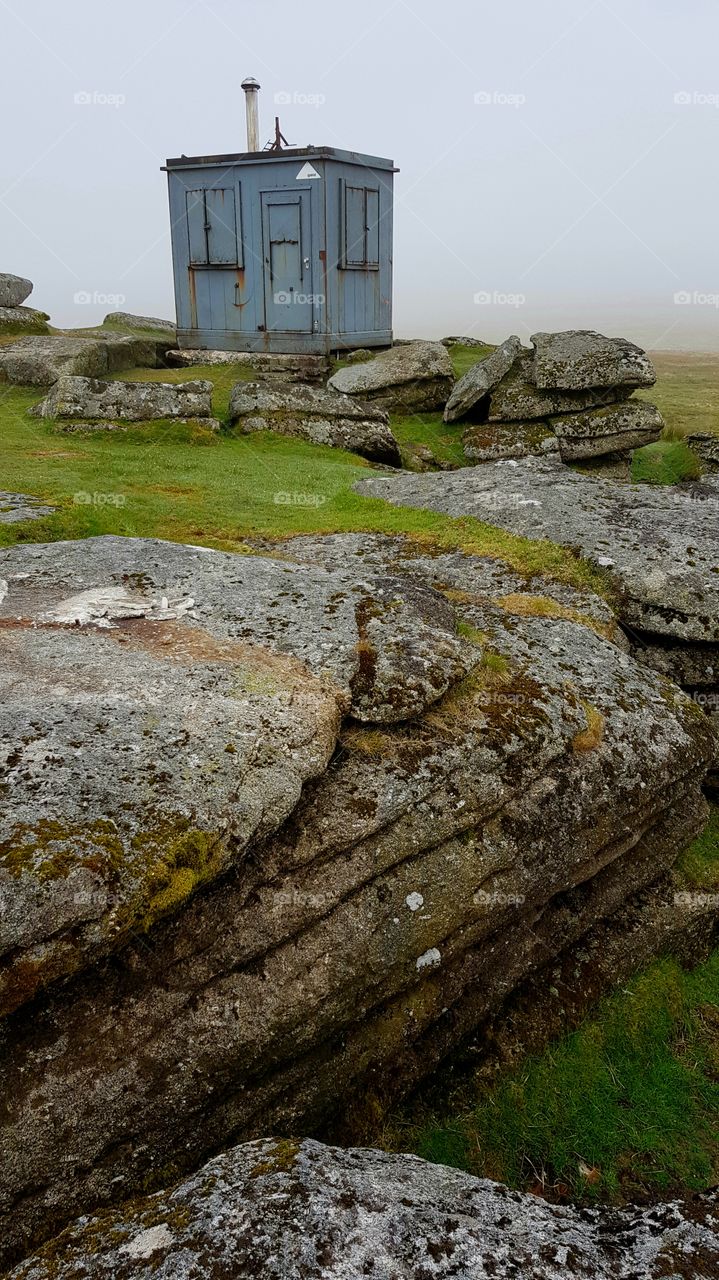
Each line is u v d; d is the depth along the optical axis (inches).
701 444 705.6
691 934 219.3
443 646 198.2
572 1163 165.5
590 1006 195.0
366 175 759.1
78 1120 123.0
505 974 183.8
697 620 277.3
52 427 530.0
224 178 744.3
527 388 687.1
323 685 178.9
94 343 745.0
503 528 341.1
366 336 821.9
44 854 122.5
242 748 152.9
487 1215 115.7
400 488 417.1
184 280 802.2
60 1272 103.9
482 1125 168.4
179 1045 132.6
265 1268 99.7
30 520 304.3
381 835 162.1
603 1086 180.7
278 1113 146.9
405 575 288.5
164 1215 110.3
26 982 116.6
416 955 162.6
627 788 200.4
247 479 446.0
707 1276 109.7
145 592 223.9
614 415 657.6
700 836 246.7
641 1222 122.0
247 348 795.4
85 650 185.6
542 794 186.2
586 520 338.6
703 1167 168.1
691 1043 197.6
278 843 152.6
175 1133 133.7
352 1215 108.5
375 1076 162.1
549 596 282.7
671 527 332.8
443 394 757.9
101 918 121.3
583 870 193.8
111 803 135.0
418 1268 102.5
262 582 232.1
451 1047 175.9
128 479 426.0
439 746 178.4
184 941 136.4
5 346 743.7
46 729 150.3
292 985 145.3
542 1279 104.6
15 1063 120.4
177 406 557.9
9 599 215.3
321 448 566.3
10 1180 118.3
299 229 733.3
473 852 172.7
